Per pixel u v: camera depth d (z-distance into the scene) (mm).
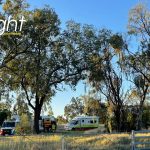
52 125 72625
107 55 63969
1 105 60906
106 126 68000
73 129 75500
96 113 69875
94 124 75438
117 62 65812
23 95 59906
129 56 65875
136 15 65000
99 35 62031
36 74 57094
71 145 26562
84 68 60438
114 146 28047
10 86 59219
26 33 56594
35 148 24156
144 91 66688
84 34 60625
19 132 57438
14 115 66500
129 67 66062
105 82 66062
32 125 60594
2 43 55812
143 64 66000
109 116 67312
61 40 59375
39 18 56562
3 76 59750
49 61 57938
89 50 60312
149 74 66500
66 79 58875
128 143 30266
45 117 72500
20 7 56000
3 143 24406
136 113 66688
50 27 57625
